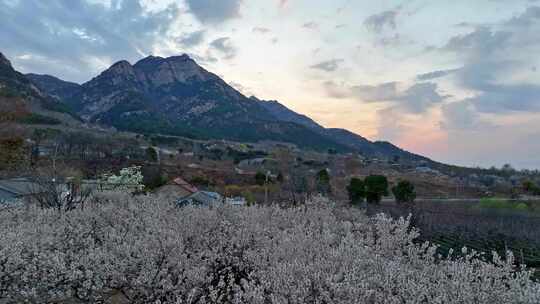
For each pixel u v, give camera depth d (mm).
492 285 4117
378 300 3719
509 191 70438
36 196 12453
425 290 3699
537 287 3688
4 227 6766
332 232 6691
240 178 65312
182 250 5562
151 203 9242
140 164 60719
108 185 18953
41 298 4984
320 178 39406
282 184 38844
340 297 3748
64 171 15695
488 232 24078
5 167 30094
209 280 4984
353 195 34906
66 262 5598
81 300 5168
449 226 23203
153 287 4926
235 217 7270
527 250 21156
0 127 32688
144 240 5699
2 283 4895
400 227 5820
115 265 5160
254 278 5078
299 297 3795
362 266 4375
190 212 7656
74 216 7586
